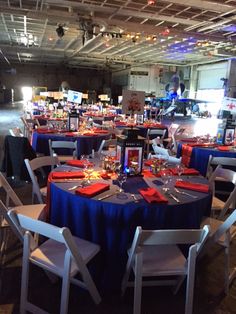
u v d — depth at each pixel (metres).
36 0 7.04
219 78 16.25
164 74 20.14
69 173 2.36
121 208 1.83
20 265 2.35
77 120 5.00
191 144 4.30
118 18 8.61
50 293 2.07
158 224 1.88
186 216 1.94
